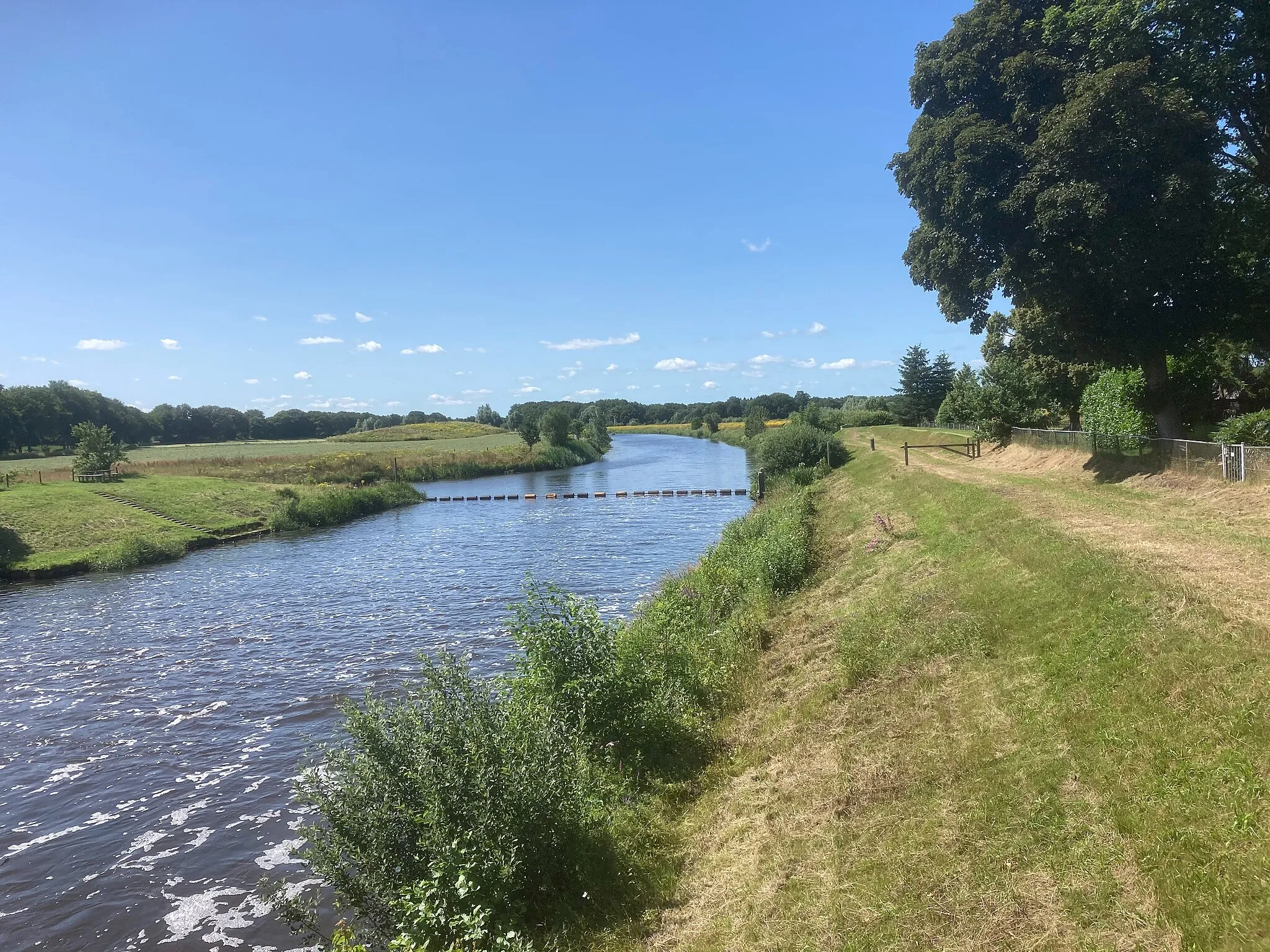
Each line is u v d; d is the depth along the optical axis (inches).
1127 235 701.9
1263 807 220.8
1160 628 345.4
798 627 626.8
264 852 422.3
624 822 354.9
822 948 240.8
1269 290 765.3
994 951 215.6
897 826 293.9
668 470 3425.2
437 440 5349.4
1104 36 767.7
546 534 1670.8
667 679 503.5
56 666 789.2
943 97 913.5
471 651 787.4
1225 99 746.8
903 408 3329.2
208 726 611.8
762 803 357.1
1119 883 220.5
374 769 306.5
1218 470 663.8
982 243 852.6
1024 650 395.9
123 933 355.6
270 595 1125.7
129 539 1478.8
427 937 259.6
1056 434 1129.4
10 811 480.1
